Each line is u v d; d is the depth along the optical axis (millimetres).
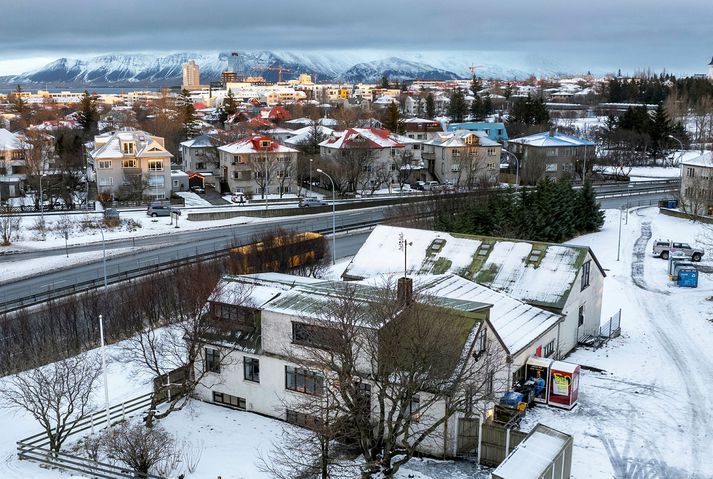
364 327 33875
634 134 170625
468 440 34812
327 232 92500
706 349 49625
